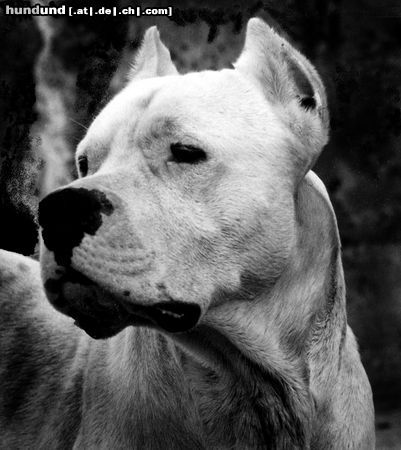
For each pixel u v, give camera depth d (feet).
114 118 12.99
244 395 13.52
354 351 14.83
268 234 12.83
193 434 13.55
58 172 26.08
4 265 16.69
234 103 13.01
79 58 27.86
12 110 26.76
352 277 33.19
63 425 14.85
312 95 13.62
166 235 12.10
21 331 16.02
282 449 13.60
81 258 11.53
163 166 12.43
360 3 32.91
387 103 33.19
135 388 13.74
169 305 12.05
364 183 33.32
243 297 12.96
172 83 13.19
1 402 15.61
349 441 14.06
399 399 32.14
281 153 13.06
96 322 12.26
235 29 30.30
